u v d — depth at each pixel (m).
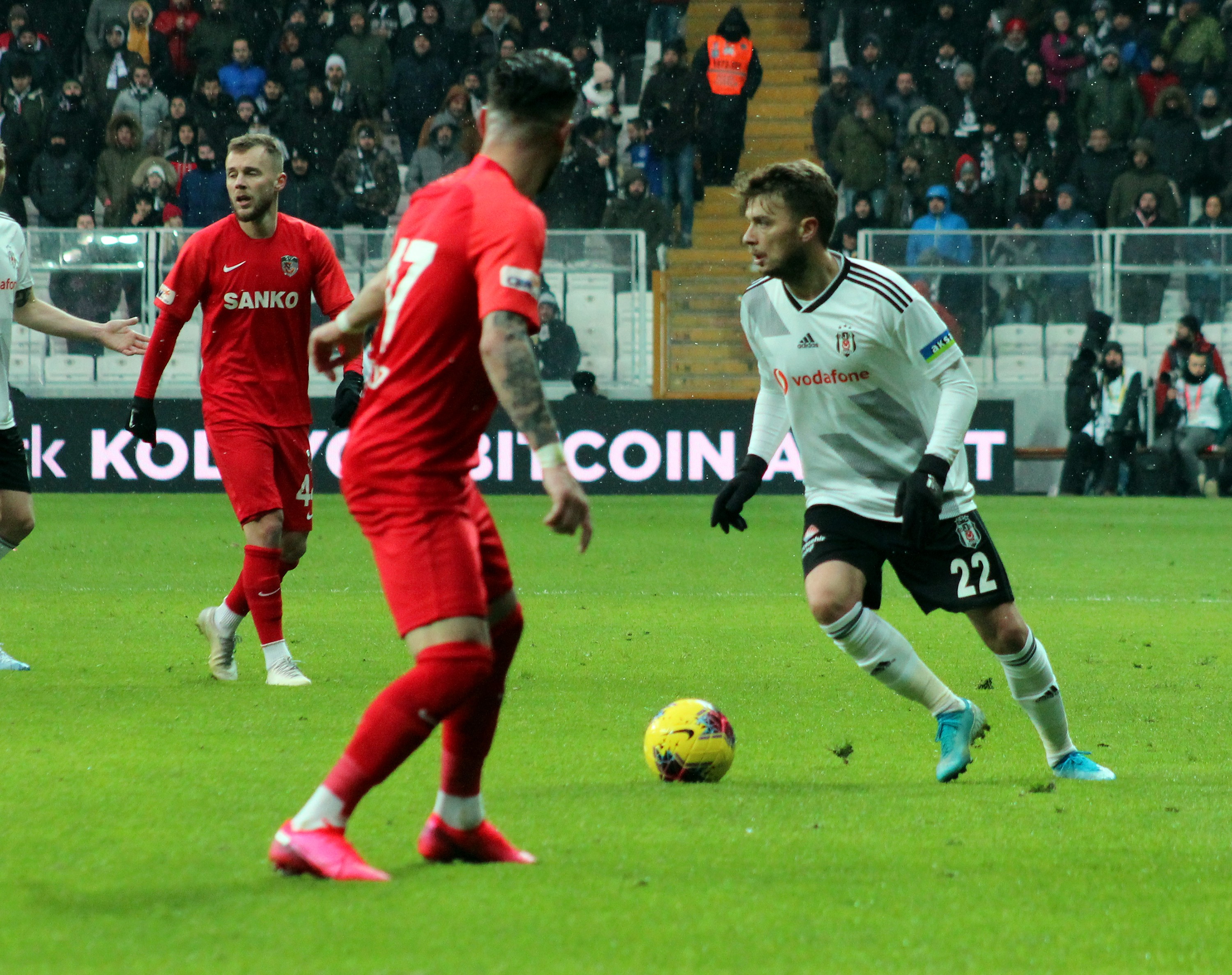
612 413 63.56
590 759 16.94
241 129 71.62
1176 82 78.00
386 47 77.38
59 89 76.12
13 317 23.30
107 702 20.34
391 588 11.23
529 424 10.47
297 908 10.65
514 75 11.28
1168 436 66.69
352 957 9.64
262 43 78.50
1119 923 10.78
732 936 10.23
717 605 33.56
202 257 21.64
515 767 16.45
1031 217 71.50
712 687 22.70
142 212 69.94
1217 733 19.53
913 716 20.41
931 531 15.23
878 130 73.25
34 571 38.62
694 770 15.61
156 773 15.62
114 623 29.31
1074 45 77.50
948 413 15.56
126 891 11.09
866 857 12.53
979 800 14.97
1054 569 41.56
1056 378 67.94
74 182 71.69
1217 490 66.44
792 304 16.14
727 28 74.81
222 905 10.73
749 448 17.14
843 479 16.36
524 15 79.38
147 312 67.00
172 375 69.19
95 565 40.00
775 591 36.34
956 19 77.56
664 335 69.94
